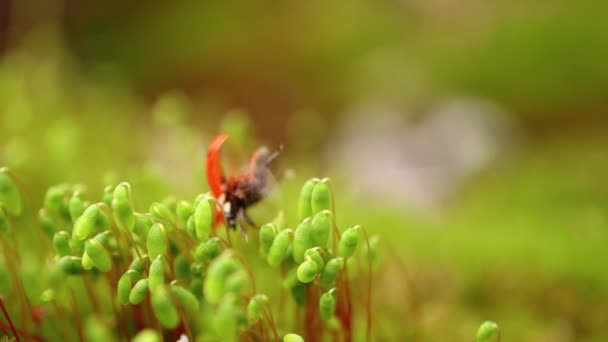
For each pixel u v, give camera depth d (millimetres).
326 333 123
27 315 116
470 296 159
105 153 192
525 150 336
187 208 102
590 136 365
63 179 162
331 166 270
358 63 452
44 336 118
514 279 161
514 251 172
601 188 265
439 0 512
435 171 286
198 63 456
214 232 107
